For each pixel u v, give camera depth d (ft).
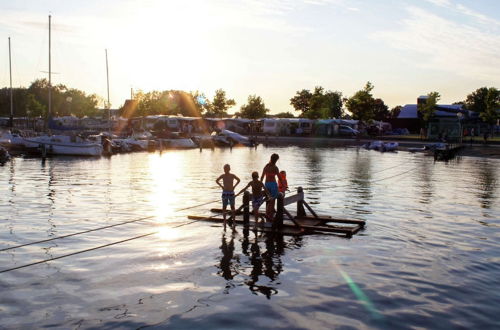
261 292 30.27
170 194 73.56
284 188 51.55
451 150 172.35
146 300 28.58
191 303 28.22
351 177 104.42
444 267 36.09
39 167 119.75
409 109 321.52
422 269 35.50
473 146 209.56
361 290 30.83
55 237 43.91
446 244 43.19
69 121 271.28
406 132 306.55
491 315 27.07
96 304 27.89
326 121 290.76
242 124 314.35
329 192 78.74
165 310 27.12
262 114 388.16
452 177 107.76
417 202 68.49
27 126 266.77
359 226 50.21
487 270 35.42
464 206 65.31
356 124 296.10
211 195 72.95
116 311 26.89
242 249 40.57
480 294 30.35
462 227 50.88
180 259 37.35
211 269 34.88
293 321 25.86
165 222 51.44
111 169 116.78
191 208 60.64
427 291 30.81
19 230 46.60
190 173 108.47
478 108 373.20
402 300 29.19
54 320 25.59
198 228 48.62
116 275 33.17
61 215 54.65
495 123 267.18
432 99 254.47
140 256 38.01
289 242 43.24
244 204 48.37
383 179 101.24
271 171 48.98
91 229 47.44
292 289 30.89
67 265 35.35
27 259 36.76
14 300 28.35
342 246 42.01
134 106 379.14
